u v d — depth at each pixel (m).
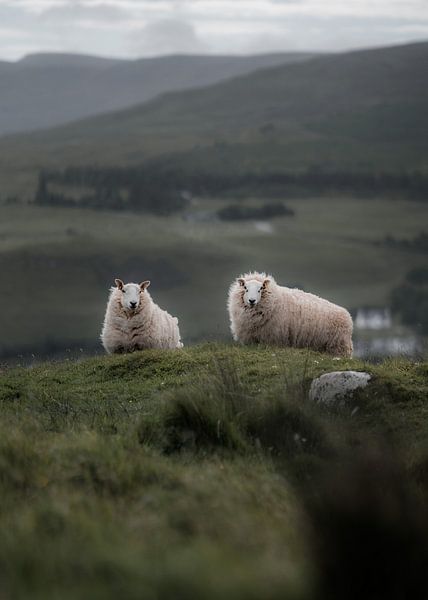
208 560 6.10
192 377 17.38
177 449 10.61
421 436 12.22
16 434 9.66
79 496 7.63
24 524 6.82
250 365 17.91
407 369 16.09
